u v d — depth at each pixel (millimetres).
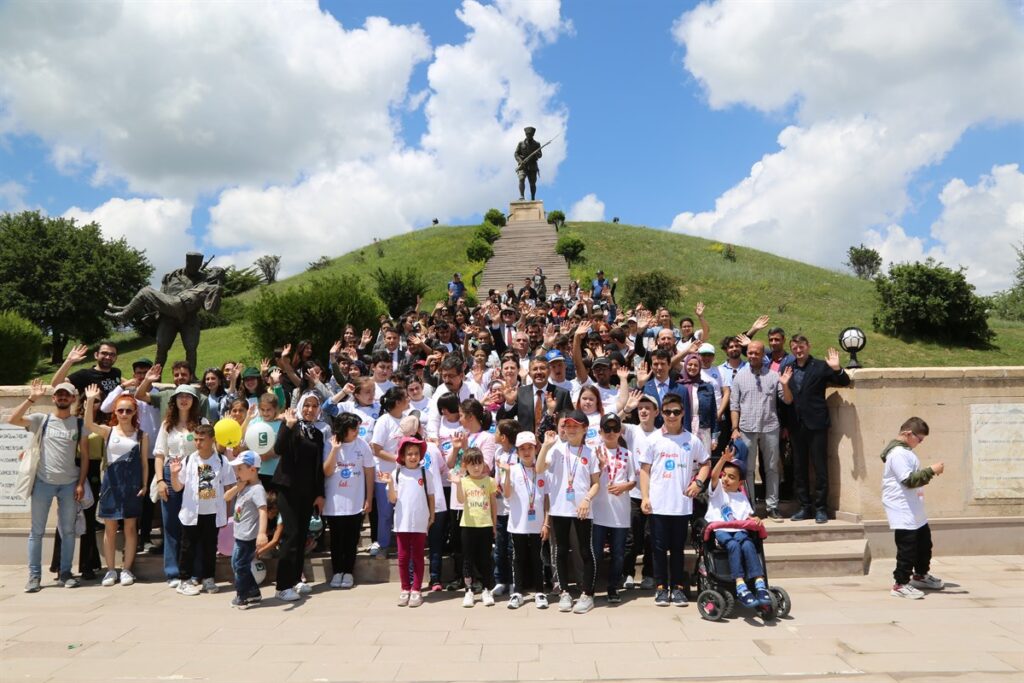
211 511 6871
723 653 4902
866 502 7695
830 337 25953
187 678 4629
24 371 18734
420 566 6410
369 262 45625
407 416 6855
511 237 41875
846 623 5531
